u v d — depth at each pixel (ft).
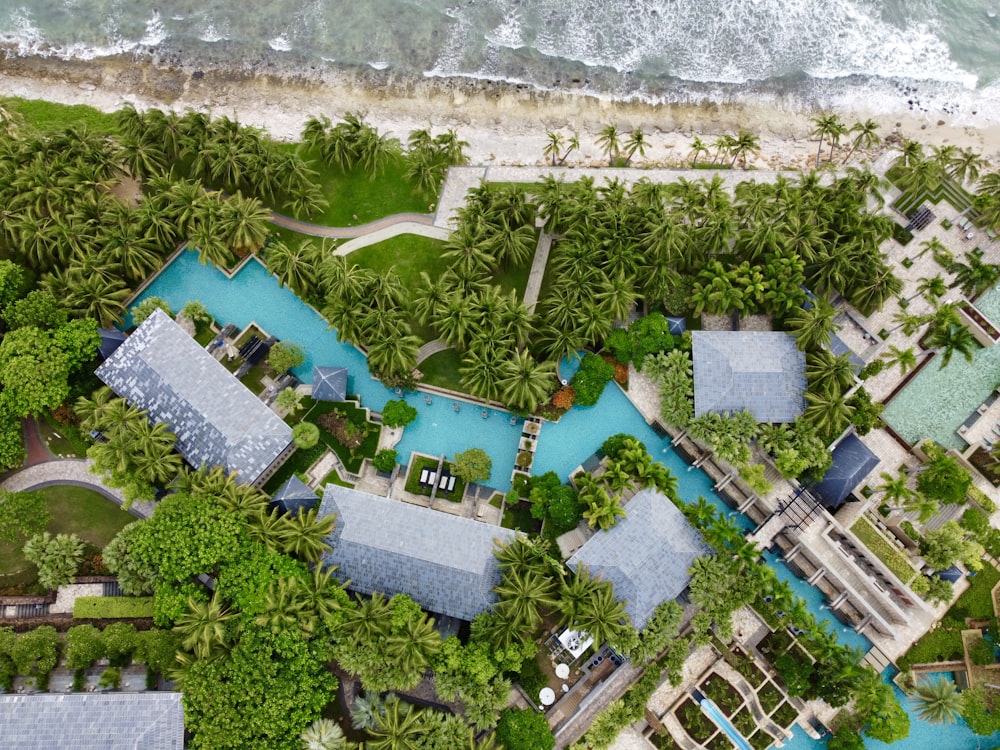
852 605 195.83
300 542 175.94
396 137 243.60
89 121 241.76
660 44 260.62
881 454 208.74
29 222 194.39
